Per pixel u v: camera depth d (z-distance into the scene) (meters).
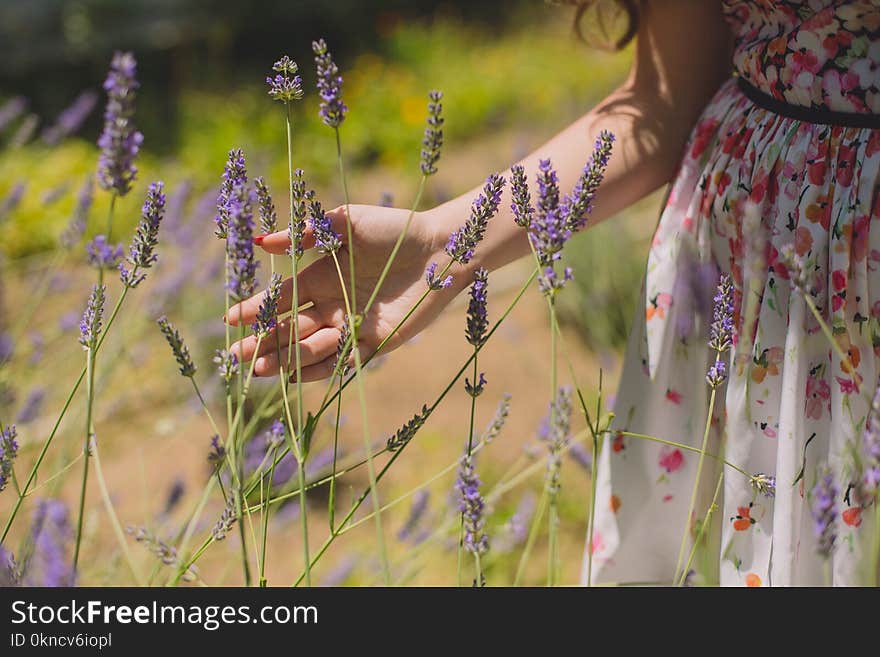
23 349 2.64
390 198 1.51
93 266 0.98
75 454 1.72
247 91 5.79
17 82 5.67
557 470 1.10
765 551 1.20
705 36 1.38
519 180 1.12
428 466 2.62
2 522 2.09
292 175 1.12
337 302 1.24
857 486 0.93
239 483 1.03
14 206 2.44
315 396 2.86
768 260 1.18
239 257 1.02
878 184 1.08
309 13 6.79
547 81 6.28
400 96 5.71
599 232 3.32
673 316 1.32
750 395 1.19
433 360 3.28
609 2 1.50
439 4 7.57
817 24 1.11
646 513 1.40
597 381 3.06
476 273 1.13
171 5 6.35
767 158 1.18
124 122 0.94
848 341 1.11
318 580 2.11
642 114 1.38
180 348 1.05
